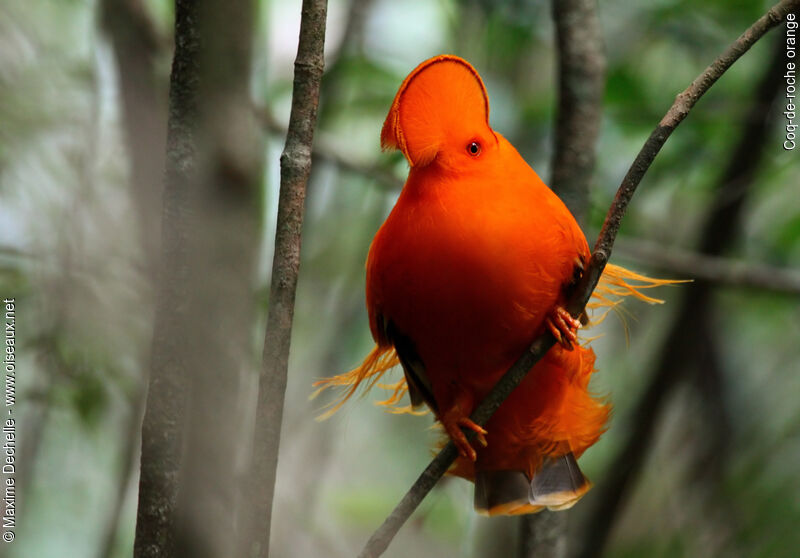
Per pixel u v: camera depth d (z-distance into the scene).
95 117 9.27
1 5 9.80
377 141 13.96
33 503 10.41
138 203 7.76
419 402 8.26
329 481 14.52
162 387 5.07
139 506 5.10
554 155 9.46
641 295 7.86
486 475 8.15
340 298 13.23
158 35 8.63
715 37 13.39
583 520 12.74
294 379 12.96
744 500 12.77
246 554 4.92
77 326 8.38
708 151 12.91
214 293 5.07
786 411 14.48
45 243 8.66
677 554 13.41
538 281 6.77
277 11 14.21
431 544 13.02
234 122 5.20
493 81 14.19
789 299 13.99
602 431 8.09
